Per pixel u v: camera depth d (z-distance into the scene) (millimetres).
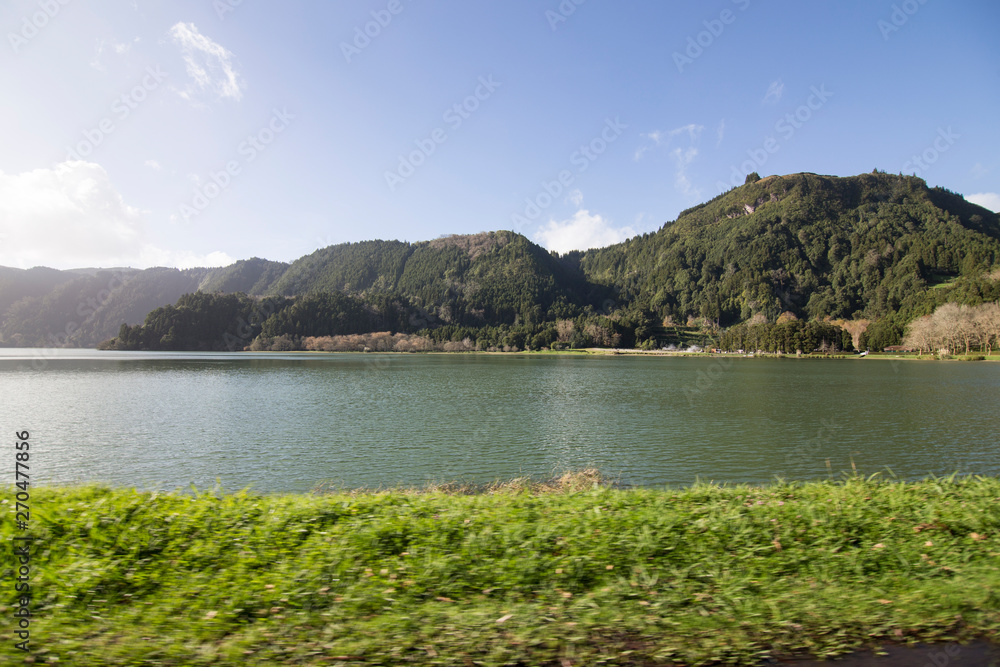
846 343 164125
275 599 6129
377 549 7625
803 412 43406
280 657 4898
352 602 6051
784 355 165375
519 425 36969
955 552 7535
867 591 6352
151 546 7625
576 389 65062
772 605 5898
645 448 28844
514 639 5207
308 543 7840
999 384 68875
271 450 28469
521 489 17922
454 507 9875
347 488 21250
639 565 7121
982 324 130000
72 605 5945
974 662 4680
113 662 4746
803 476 22922
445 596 6406
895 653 4883
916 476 22969
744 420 39062
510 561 7180
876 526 8516
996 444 29891
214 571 6965
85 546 7504
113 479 22938
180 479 22875
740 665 4770
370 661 4840
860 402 50375
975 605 5730
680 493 11250
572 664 4801
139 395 57406
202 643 5164
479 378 84500
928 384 69750
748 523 8633
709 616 5703
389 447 29141
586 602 6066
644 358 166500
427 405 48656
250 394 58625
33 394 58156
